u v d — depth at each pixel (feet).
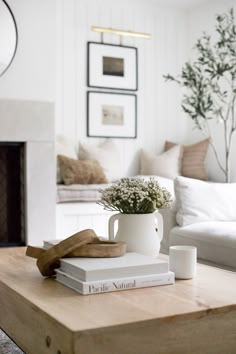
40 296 4.98
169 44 18.06
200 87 16.28
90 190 14.26
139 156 17.63
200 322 4.48
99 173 15.20
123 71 17.22
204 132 17.63
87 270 5.13
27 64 13.24
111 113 17.07
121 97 17.22
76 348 3.91
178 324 4.36
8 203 13.56
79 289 5.13
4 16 12.94
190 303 4.72
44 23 13.41
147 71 17.71
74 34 16.46
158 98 17.93
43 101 13.28
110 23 17.04
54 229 13.44
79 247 5.78
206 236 9.64
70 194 14.07
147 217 6.72
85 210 14.10
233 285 5.55
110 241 6.16
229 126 16.33
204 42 17.43
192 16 18.04
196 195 10.55
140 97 17.62
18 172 13.53
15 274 6.08
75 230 14.02
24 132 13.08
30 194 13.17
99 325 4.04
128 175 17.48
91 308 4.54
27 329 4.88
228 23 16.19
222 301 4.80
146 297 4.96
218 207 10.59
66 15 16.33
